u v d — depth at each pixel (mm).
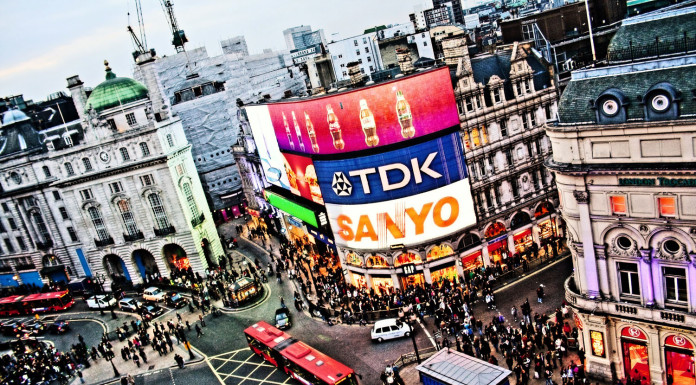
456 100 53656
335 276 64750
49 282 88625
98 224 81875
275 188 76875
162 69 108500
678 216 30734
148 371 54000
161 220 78000
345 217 57812
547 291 50375
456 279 57062
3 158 84625
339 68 151500
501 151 57219
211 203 105062
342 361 47625
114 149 76375
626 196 32594
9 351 66812
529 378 38844
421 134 52406
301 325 56094
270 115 67625
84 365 58281
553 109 60188
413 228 54719
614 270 34969
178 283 76562
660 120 30344
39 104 120250
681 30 32219
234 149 95938
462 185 54531
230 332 58375
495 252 59125
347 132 53469
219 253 83000
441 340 46688
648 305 33625
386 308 54250
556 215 61281
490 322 47750
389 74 94188
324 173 57875
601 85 33312
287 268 70438
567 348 41125
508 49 65688
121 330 65688
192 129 102000
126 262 81938
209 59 115125
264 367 49688
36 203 85812
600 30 71875
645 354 35188
